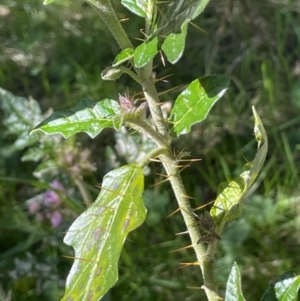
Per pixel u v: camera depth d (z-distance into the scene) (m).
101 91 0.65
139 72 0.23
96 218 0.21
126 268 0.48
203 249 0.24
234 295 0.22
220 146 0.58
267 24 0.65
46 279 0.46
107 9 0.22
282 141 0.57
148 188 0.54
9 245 0.52
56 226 0.49
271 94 0.56
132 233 0.51
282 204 0.51
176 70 0.66
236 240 0.48
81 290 0.21
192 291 0.47
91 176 0.54
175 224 0.52
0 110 0.60
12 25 0.75
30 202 0.50
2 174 0.56
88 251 0.21
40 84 0.70
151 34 0.21
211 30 0.68
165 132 0.23
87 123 0.24
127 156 0.45
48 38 0.73
